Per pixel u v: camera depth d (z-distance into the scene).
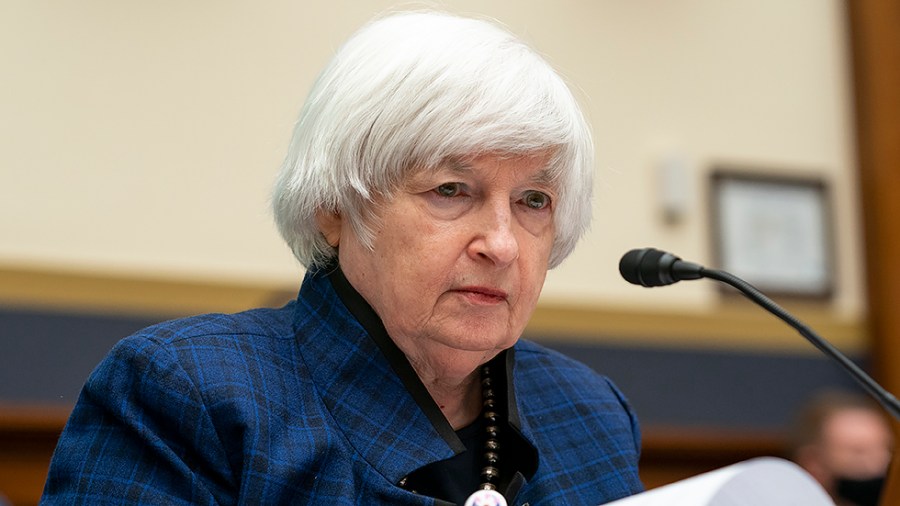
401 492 3.58
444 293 3.61
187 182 11.63
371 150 3.57
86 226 11.17
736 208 13.89
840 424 10.69
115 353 3.60
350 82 3.65
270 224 11.87
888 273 14.10
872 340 14.20
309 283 3.99
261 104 12.01
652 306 13.34
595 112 13.52
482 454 3.93
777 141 14.30
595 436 4.29
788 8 14.63
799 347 13.84
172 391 3.49
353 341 3.81
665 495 3.05
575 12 13.66
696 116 13.98
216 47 11.91
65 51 11.27
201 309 11.45
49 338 10.77
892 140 14.30
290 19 12.26
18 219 10.92
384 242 3.63
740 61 14.30
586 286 13.15
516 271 3.65
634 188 13.52
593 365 12.91
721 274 4.02
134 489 3.39
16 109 11.05
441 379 3.89
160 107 11.60
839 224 14.45
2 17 11.07
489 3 13.21
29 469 10.36
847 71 14.72
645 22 13.95
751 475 3.15
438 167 3.54
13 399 10.50
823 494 3.21
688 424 13.17
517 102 3.53
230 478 3.49
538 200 3.73
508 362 4.01
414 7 4.23
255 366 3.70
